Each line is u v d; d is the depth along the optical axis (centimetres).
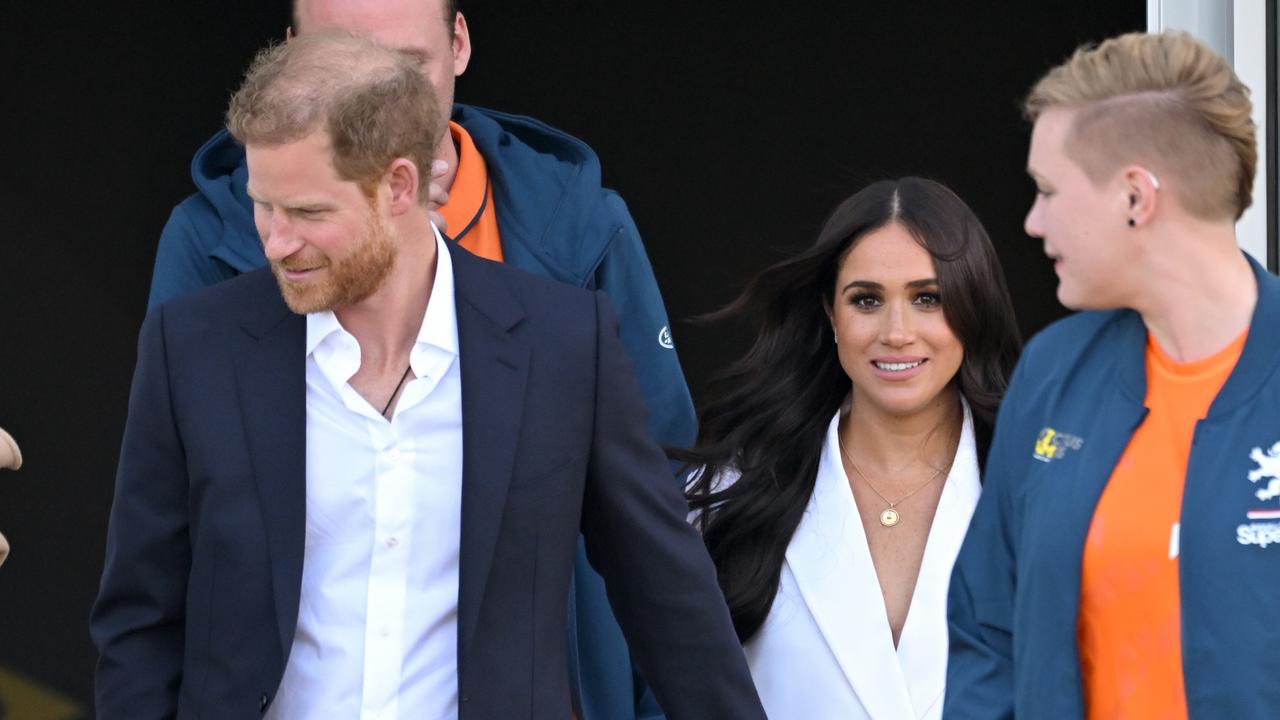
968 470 1212
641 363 1327
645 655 1063
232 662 970
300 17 1198
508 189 1305
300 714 991
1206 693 838
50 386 2606
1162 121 842
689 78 2698
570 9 2691
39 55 2611
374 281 953
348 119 919
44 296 2612
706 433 1289
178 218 1262
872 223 1204
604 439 1023
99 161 2627
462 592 972
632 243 1338
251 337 991
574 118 2712
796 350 1266
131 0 2619
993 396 1209
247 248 1223
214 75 2639
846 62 2675
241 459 971
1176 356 884
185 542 996
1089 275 877
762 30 2683
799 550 1216
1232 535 835
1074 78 871
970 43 2648
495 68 2703
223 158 1277
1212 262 862
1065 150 869
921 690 1178
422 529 989
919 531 1214
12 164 2611
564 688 1014
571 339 1018
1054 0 2625
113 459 2600
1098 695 904
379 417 983
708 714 1052
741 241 2716
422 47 1184
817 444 1244
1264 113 1498
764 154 2700
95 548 2580
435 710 992
